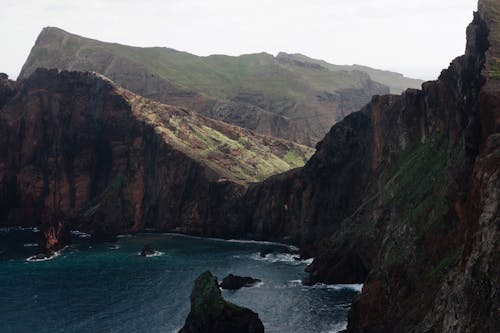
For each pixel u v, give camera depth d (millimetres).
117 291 127562
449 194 94750
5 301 120500
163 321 106438
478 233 64750
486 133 85875
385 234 120062
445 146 118938
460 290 64188
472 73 108438
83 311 113125
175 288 129625
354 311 97750
